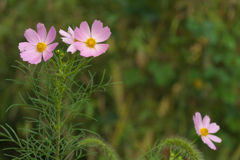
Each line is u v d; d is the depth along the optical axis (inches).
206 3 109.6
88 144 57.2
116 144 107.1
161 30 111.0
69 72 54.6
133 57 110.4
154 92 112.6
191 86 110.8
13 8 120.3
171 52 110.1
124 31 110.0
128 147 107.8
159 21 111.3
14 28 119.5
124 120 109.4
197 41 109.7
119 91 108.5
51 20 115.1
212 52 108.0
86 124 110.0
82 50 52.6
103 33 53.2
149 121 111.0
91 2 113.4
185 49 110.7
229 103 110.0
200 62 111.0
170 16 109.8
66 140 56.2
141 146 107.7
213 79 109.2
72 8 113.9
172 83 110.7
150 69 107.8
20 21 119.5
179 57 110.2
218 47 108.7
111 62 109.4
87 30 53.0
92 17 112.6
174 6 108.8
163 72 107.7
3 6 121.2
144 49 108.3
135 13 109.8
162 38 111.4
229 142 110.0
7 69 119.5
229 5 111.3
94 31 53.2
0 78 118.4
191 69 110.9
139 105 111.7
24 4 117.5
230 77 108.5
